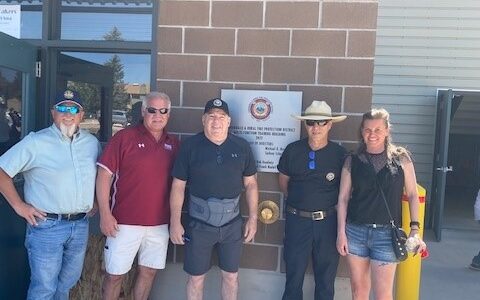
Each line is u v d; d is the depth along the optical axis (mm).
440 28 8617
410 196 3438
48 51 4465
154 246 3812
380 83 8789
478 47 8562
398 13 8680
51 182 3389
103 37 4582
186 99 4203
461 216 10305
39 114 4465
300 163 3744
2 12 4590
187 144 3695
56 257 3449
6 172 3301
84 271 4156
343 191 3572
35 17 4547
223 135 3668
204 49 4156
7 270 3908
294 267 3814
